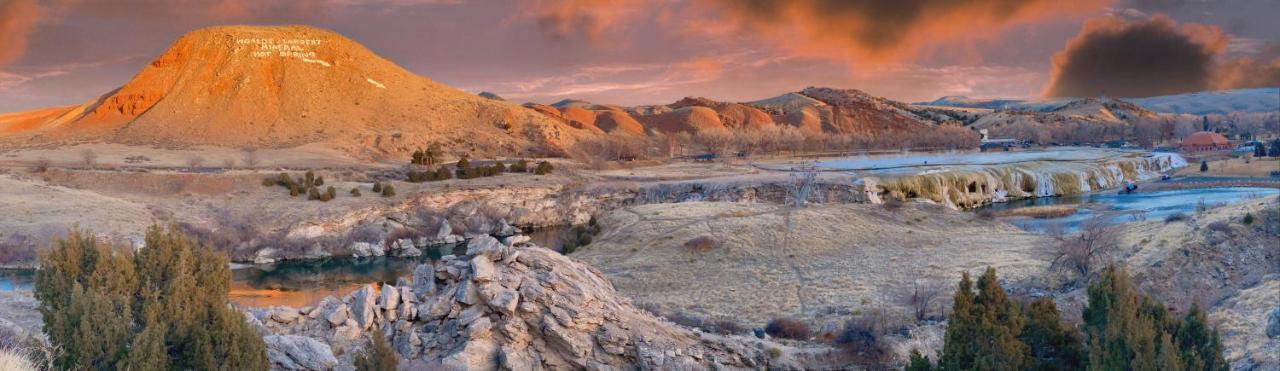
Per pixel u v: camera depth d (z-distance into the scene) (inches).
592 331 1784.0
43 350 1230.9
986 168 6486.2
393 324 1758.1
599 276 2062.0
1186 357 1430.9
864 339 2021.4
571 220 5536.4
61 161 6663.4
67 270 1406.3
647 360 1743.4
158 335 1301.7
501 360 1684.3
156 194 5369.1
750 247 3491.6
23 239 3912.4
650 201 5600.4
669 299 2738.7
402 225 5073.8
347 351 1649.9
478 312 1742.1
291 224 4749.0
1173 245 2578.7
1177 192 5964.6
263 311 1733.5
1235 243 2514.8
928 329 2143.2
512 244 1962.4
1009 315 1568.7
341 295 3378.4
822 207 4318.4
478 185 5654.5
